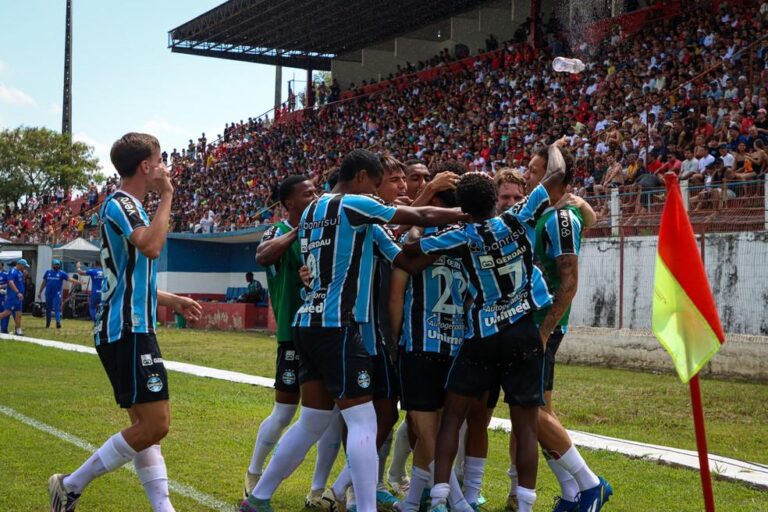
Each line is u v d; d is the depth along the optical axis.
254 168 38.69
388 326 5.18
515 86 27.77
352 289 4.66
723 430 8.41
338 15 35.50
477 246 4.62
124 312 4.41
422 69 36.12
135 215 4.42
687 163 16.78
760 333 13.77
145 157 4.57
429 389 4.94
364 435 4.58
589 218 5.03
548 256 4.91
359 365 4.62
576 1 27.91
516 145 24.11
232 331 25.05
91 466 4.50
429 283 4.96
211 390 10.64
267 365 14.58
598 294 16.12
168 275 32.72
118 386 4.43
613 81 23.61
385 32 38.66
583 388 11.49
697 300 3.98
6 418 8.28
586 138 21.58
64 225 45.38
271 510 4.94
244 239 31.09
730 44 21.42
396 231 5.68
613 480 6.08
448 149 27.03
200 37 39.53
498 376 4.71
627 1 26.97
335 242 4.66
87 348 16.44
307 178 5.57
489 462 6.71
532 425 4.64
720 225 14.62
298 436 4.84
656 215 15.43
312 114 40.69
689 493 5.71
